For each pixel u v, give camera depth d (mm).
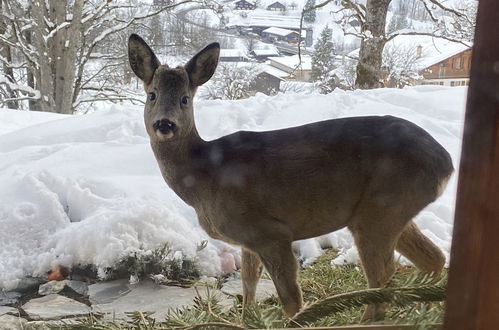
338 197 3775
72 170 6566
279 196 3771
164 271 5004
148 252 4984
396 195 3684
